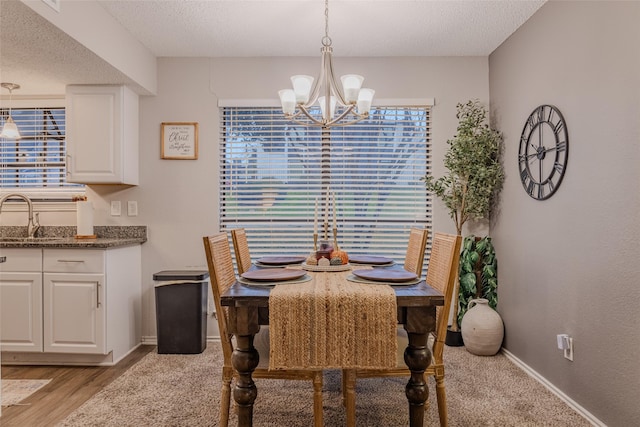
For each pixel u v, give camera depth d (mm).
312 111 3562
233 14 2764
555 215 2438
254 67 3521
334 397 2375
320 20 2854
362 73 3510
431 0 2570
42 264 2867
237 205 3559
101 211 3498
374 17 2803
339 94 2430
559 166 2381
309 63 3523
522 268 2857
